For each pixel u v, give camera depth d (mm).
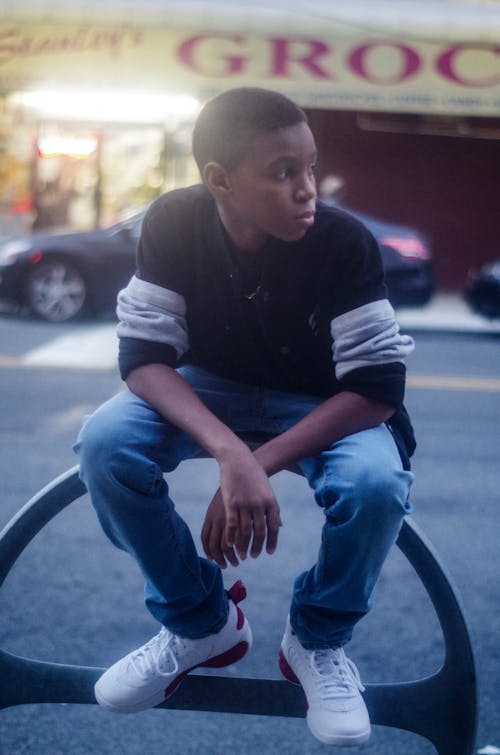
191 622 2385
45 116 16547
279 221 2199
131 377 2344
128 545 2281
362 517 2152
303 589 2332
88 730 3133
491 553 4832
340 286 2311
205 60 16078
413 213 20297
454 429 7660
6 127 16578
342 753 3043
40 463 6152
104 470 2215
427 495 5805
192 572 2318
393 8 16328
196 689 2469
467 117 19969
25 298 13016
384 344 2275
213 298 2383
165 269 2391
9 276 12992
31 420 7355
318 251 2312
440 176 20188
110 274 13047
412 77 16219
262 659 3656
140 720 3211
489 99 16250
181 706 2475
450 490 5926
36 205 16688
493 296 14070
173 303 2391
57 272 13000
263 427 2463
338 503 2160
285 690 2457
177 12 16062
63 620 3928
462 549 4875
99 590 4234
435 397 9016
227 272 2350
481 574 4543
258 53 16094
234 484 2178
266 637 3830
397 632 3902
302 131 2188
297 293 2336
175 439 2340
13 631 3812
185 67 16094
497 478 6234
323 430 2246
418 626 3963
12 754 2971
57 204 16719
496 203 20203
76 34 16141
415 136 20125
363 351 2277
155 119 16391
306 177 2195
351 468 2168
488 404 8758
